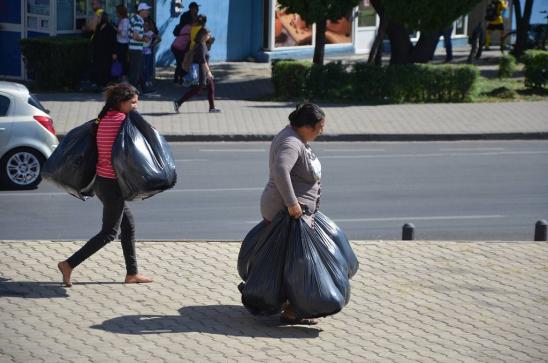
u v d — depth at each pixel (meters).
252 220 21.67
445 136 33.91
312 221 13.80
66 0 41.81
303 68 39.62
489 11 57.19
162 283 15.70
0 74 43.16
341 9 40.25
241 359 12.66
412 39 57.44
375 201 23.94
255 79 45.06
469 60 52.25
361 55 54.97
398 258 17.55
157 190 14.88
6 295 14.88
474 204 23.94
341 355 12.94
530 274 16.84
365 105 38.75
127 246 15.57
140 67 39.12
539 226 19.39
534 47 56.75
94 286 15.45
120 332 13.51
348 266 14.03
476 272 16.86
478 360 12.91
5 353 12.59
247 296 13.76
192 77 35.72
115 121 14.90
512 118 36.78
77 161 14.95
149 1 45.66
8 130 24.64
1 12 42.59
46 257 16.91
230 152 30.52
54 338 13.20
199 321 14.07
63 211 22.25
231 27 49.84
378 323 14.27
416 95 40.09
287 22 51.12
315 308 13.48
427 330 14.02
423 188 25.62
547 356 13.14
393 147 32.28
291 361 12.64
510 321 14.51
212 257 17.25
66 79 39.97
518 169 28.72
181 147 31.33
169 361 12.49
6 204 22.88
